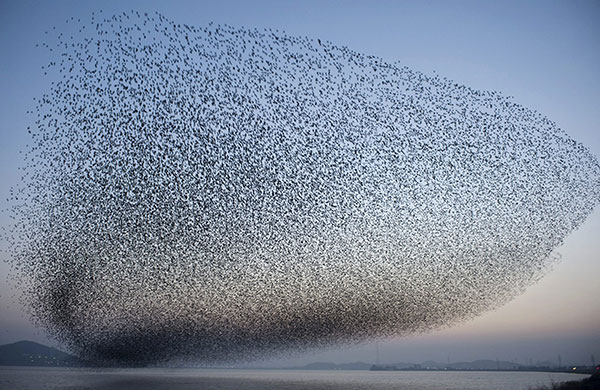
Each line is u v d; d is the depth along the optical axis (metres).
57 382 76.31
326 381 102.31
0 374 115.44
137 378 97.12
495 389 59.25
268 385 76.44
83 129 24.86
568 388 42.84
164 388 62.53
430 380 111.81
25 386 64.12
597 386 40.91
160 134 24.47
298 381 101.44
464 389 64.81
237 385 74.25
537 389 47.78
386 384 84.81
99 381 80.75
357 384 84.25
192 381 86.62
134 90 23.86
